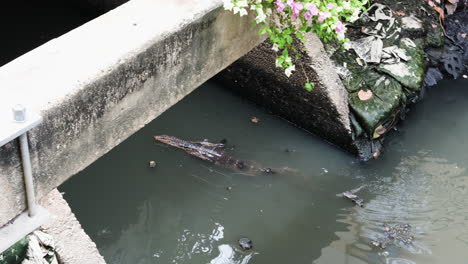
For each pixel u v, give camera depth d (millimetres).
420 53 6422
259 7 4020
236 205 5348
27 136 3066
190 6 4000
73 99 3273
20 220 3309
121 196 5285
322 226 5207
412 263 4844
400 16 6660
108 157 5648
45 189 3414
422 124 6293
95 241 4859
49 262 3492
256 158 5816
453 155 5953
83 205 5156
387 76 6070
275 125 6297
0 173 3023
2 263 3297
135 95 3758
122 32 3689
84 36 3631
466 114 6445
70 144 3412
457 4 7586
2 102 3082
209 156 5711
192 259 4844
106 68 3418
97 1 7453
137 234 4977
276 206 5367
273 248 4980
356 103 5828
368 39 6238
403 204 5426
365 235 5113
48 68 3355
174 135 5941
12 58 6785
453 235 5102
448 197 5496
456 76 6887
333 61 5941
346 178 5703
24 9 7715
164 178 5500
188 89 4312
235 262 4844
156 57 3775
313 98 5891
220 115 6316
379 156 5930
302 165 5820
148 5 3973
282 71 5918
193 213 5227
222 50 4457
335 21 4121
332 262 4863
